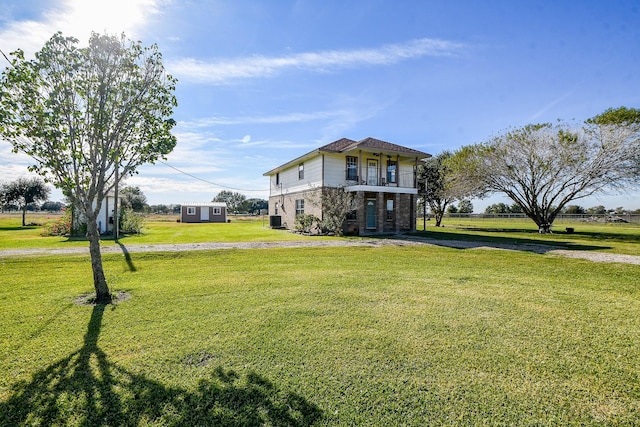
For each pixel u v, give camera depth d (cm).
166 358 342
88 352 354
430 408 262
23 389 283
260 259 1007
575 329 431
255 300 558
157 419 247
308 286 659
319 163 2153
